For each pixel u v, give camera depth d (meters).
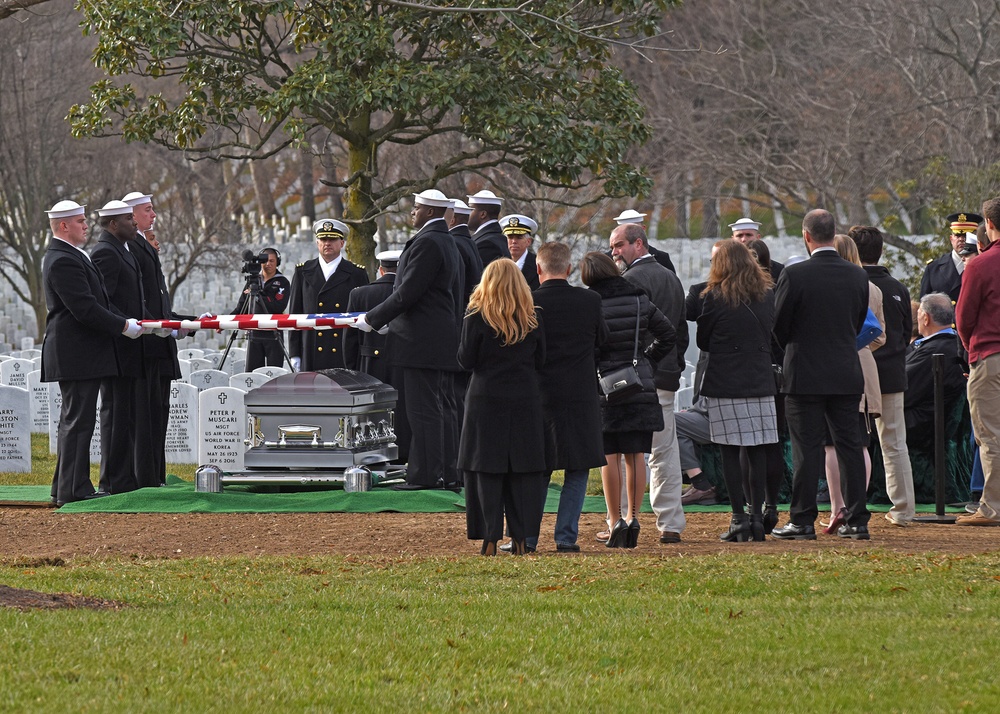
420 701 13.27
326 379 31.27
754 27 102.06
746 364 24.50
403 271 30.75
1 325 81.25
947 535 25.78
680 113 97.62
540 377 23.27
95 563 22.72
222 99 52.31
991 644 15.42
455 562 21.84
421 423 31.27
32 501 31.06
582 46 51.12
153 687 13.57
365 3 48.50
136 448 32.00
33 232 89.75
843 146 86.00
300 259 98.50
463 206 33.50
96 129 52.38
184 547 25.11
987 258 26.39
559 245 23.56
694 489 30.52
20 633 15.66
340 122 52.75
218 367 50.59
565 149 50.88
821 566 20.92
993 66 88.94
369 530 26.67
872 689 13.62
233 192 120.81
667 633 16.22
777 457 25.25
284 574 21.12
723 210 133.38
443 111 51.16
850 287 24.59
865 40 93.88
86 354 30.27
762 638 15.87
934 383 28.56
